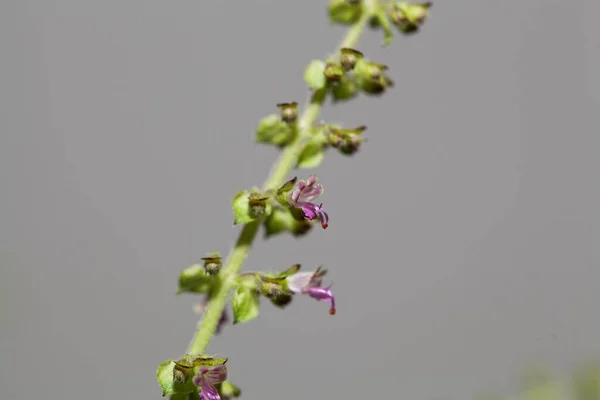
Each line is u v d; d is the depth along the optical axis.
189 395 0.24
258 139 0.25
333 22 0.26
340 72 0.25
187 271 0.25
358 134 0.25
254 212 0.25
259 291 0.25
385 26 0.26
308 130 0.25
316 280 0.25
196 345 0.24
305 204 0.25
